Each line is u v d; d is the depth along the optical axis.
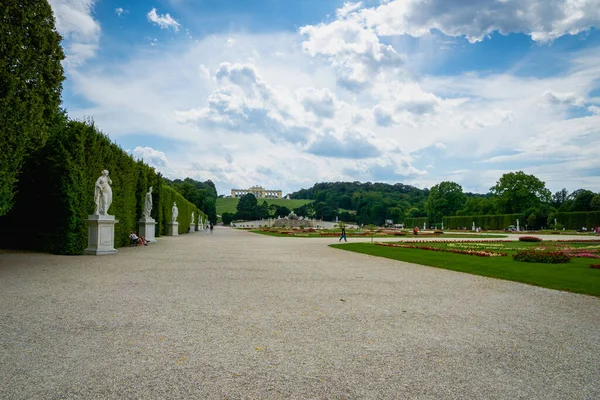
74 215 19.30
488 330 6.94
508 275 13.57
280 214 156.62
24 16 14.75
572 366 5.30
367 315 7.84
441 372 5.00
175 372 4.82
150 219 31.23
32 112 15.38
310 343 6.02
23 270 13.15
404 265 16.73
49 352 5.42
